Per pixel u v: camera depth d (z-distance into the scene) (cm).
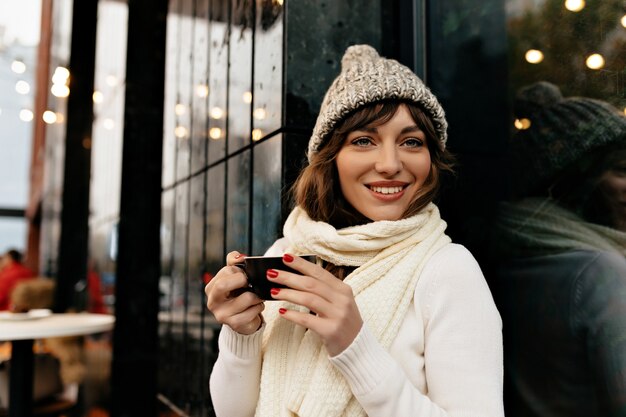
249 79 144
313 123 125
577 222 101
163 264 248
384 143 77
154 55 288
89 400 330
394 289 72
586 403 97
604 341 94
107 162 359
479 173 127
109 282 334
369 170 79
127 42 284
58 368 280
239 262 72
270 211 127
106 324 244
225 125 165
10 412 230
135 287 270
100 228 384
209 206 180
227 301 72
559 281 104
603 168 96
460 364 63
